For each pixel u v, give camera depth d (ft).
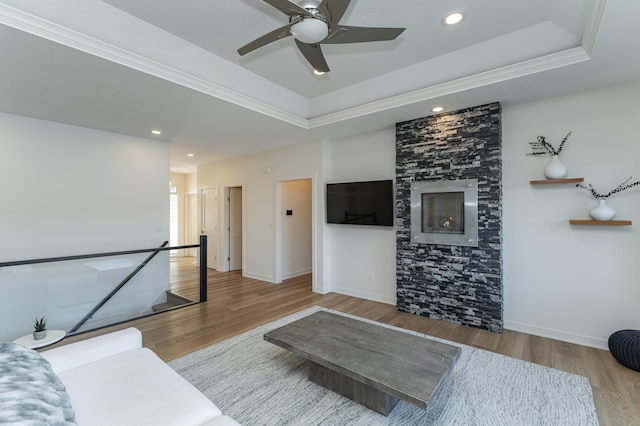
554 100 10.56
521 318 11.23
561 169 10.16
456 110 11.90
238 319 12.66
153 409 4.65
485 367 8.63
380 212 14.60
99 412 4.55
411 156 13.19
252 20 8.34
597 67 8.43
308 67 11.03
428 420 6.51
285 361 9.12
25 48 7.26
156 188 16.47
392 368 6.54
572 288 10.30
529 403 7.04
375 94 12.06
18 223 12.25
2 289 11.51
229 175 22.43
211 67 10.16
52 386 4.28
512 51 9.07
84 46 7.41
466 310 11.79
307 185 21.90
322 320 9.46
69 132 13.57
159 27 8.65
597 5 6.38
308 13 5.72
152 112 11.89
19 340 8.89
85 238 13.97
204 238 15.17
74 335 11.54
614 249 9.64
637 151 9.30
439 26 8.61
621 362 8.62
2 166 11.92
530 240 11.02
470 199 11.57
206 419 4.58
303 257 21.58
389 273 14.74
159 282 16.02
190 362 9.05
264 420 6.57
